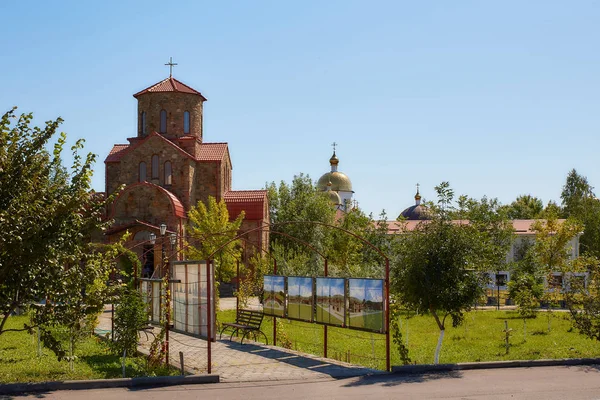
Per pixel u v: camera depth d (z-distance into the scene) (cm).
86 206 1546
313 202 6600
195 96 5553
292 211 6744
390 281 1850
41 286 1457
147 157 5197
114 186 5475
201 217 4578
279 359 1839
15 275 1402
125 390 1377
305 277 2000
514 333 2834
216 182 5412
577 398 1259
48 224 1426
